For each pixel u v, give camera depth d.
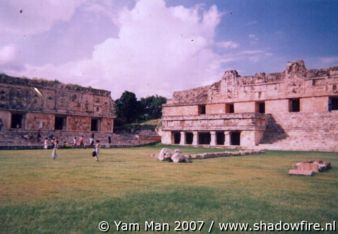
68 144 42.75
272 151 36.31
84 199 8.94
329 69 44.25
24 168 16.20
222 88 56.41
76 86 58.09
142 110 96.75
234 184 11.88
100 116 61.16
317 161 18.97
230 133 46.44
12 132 43.94
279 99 48.69
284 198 9.46
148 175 14.02
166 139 55.62
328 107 43.62
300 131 43.53
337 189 11.04
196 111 59.62
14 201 8.61
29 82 51.62
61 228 6.46
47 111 53.16
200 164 19.70
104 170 15.73
